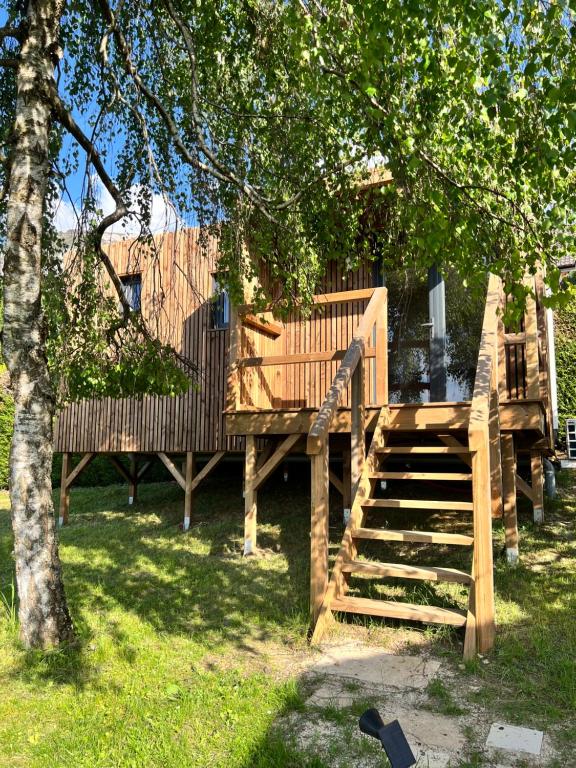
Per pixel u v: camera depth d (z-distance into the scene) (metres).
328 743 2.87
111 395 6.07
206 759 2.79
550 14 3.12
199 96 5.30
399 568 4.35
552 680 3.40
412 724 3.00
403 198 4.14
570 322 11.37
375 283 8.03
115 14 4.89
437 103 3.79
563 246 3.89
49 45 4.68
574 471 9.23
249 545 6.61
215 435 8.96
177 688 3.48
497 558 5.69
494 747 2.78
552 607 4.45
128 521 9.23
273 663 3.84
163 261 9.80
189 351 9.45
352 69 3.82
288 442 6.57
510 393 7.03
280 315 6.08
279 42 5.15
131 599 5.23
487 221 4.26
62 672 3.75
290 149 5.53
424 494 8.22
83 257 5.39
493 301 5.52
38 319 4.42
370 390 7.65
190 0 5.37
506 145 3.82
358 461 5.55
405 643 4.02
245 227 5.75
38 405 4.33
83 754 2.86
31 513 4.21
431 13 3.32
